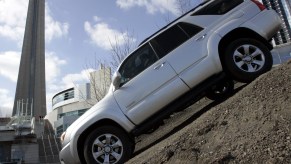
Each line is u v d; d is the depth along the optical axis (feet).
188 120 25.09
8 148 161.58
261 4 22.20
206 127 15.37
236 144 13.03
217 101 25.11
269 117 13.55
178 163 14.16
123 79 21.98
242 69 20.52
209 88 21.62
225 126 14.75
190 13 22.76
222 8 22.43
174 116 30.71
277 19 21.59
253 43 20.94
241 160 12.02
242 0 22.43
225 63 20.67
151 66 21.38
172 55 21.30
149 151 18.60
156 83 20.85
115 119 20.66
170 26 22.58
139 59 22.16
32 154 158.51
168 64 21.08
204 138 14.80
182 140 15.46
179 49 21.36
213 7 22.58
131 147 20.52
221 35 21.12
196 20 22.24
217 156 12.90
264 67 20.62
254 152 12.01
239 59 20.81
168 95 20.59
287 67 16.29
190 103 22.44
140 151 23.48
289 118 12.87
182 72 20.83
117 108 20.92
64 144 21.20
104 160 19.89
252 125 13.71
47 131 229.04
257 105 14.78
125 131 20.84
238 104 15.74
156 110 20.62
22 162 154.20
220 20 21.93
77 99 238.68
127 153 20.10
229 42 21.63
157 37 22.40
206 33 21.54
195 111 28.30
